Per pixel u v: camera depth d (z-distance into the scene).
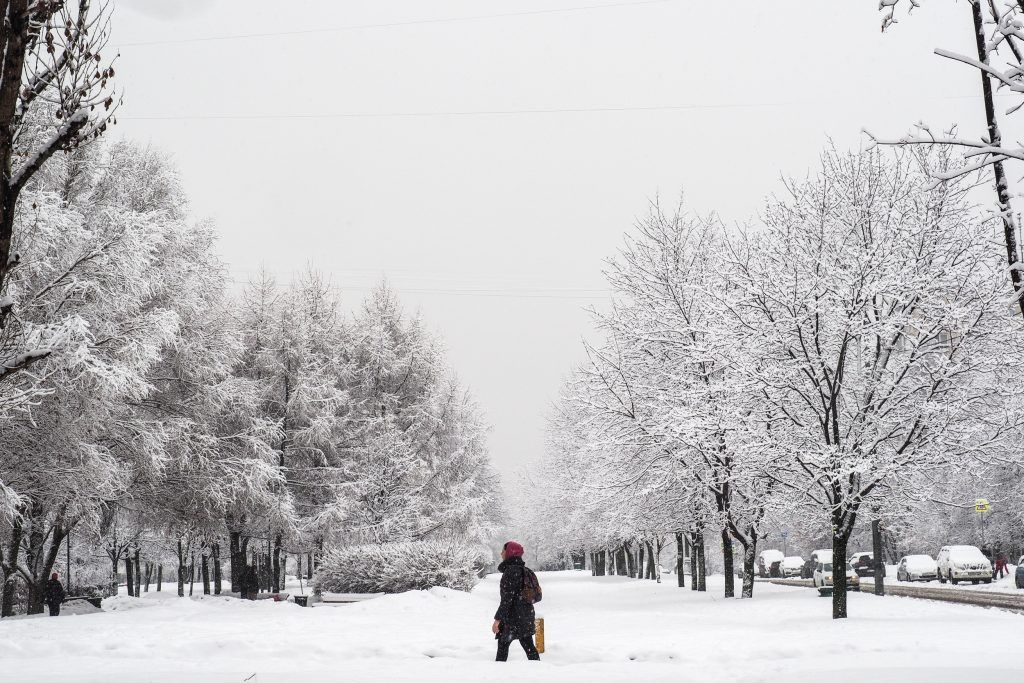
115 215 23.61
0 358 7.98
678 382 30.00
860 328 22.16
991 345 22.61
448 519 42.59
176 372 30.09
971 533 50.06
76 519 26.97
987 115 6.93
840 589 20.94
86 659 14.14
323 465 37.09
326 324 41.25
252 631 18.84
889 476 22.42
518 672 11.70
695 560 38.81
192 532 32.69
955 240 23.62
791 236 25.75
